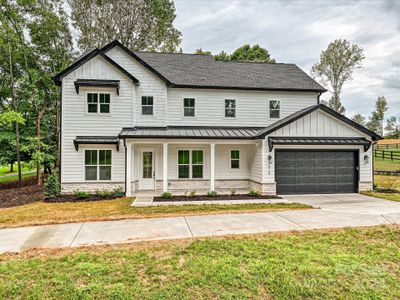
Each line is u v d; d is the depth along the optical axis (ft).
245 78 56.08
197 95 52.01
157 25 89.61
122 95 47.34
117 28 85.71
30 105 67.15
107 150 46.39
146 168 50.19
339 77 123.54
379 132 247.70
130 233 23.15
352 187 46.93
